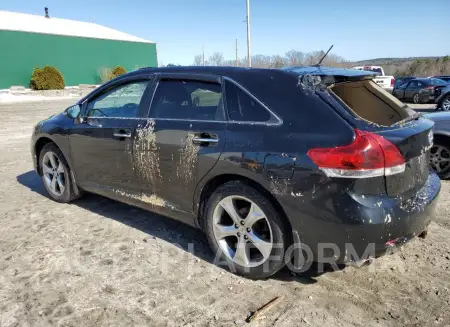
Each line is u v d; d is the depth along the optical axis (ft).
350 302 9.27
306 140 8.88
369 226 8.35
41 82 104.47
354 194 8.41
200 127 10.64
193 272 10.64
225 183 10.19
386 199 8.64
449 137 17.97
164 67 12.42
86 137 13.82
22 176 20.62
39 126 16.12
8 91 99.50
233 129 10.03
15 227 13.66
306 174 8.75
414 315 8.77
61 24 139.03
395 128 9.20
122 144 12.52
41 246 12.18
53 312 8.98
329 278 10.30
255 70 10.44
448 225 13.30
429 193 9.68
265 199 9.50
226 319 8.71
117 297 9.53
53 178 16.11
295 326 8.43
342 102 9.20
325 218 8.66
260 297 9.50
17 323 8.61
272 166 9.16
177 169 11.08
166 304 9.27
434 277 10.23
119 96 13.26
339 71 10.53
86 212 15.02
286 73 9.93
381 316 8.76
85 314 8.91
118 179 13.09
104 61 131.23
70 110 14.89
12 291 9.78
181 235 12.93
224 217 10.73
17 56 106.63
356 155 8.29
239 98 10.25
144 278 10.36
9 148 28.68
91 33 133.90
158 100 12.02
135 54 142.41
